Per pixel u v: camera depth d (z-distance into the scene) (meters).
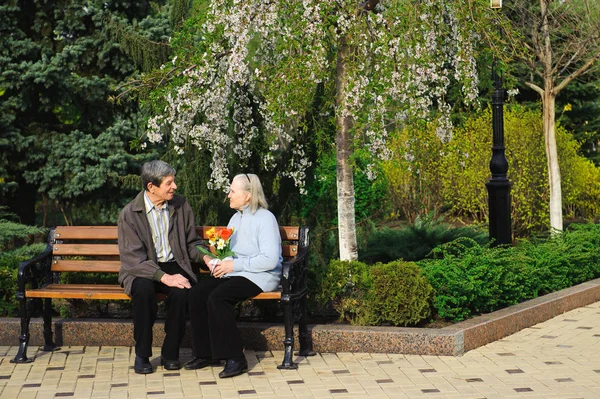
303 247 6.45
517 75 17.42
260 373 5.87
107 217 12.55
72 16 12.63
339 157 8.09
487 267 7.45
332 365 6.06
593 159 21.53
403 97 7.30
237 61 7.42
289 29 7.30
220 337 5.82
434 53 7.75
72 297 6.27
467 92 7.79
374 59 7.48
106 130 12.59
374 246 10.71
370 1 7.54
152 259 6.26
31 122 12.90
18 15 12.78
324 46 7.39
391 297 6.73
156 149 13.02
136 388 5.51
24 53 12.37
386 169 14.64
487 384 5.47
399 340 6.36
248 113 8.73
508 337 6.99
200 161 9.35
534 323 7.55
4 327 6.84
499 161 10.59
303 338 6.37
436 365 6.00
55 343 6.81
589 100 21.05
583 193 19.30
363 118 7.16
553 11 13.00
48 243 6.76
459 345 6.30
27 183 12.87
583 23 12.88
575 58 13.80
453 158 8.62
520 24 13.13
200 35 8.62
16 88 12.41
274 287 6.14
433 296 6.89
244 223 6.27
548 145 13.45
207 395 5.32
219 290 5.89
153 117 8.07
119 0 12.56
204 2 7.96
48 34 13.10
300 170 8.76
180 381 5.68
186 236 6.48
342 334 6.45
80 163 12.30
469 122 16.02
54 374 5.90
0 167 12.36
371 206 13.19
